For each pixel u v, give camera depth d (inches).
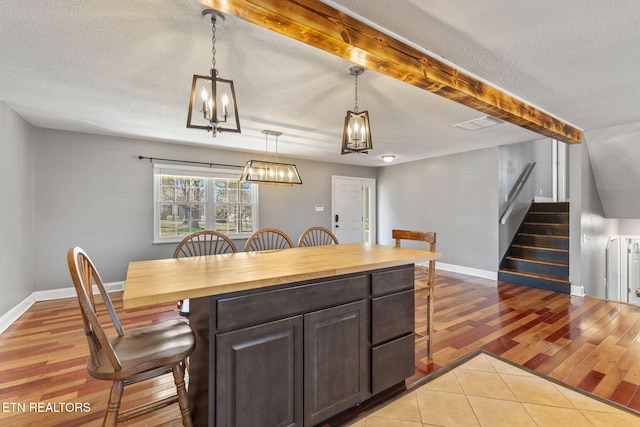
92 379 83.5
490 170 199.2
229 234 205.6
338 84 99.5
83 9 63.0
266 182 133.9
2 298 117.8
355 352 68.9
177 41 75.1
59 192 156.3
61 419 67.8
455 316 131.7
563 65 88.4
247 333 54.4
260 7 54.1
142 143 177.0
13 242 127.4
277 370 57.6
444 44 77.7
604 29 70.8
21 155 135.1
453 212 222.2
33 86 102.2
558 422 68.4
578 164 163.6
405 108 122.3
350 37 65.7
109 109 125.0
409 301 80.3
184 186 191.2
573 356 97.1
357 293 69.4
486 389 80.7
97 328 45.6
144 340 57.7
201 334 56.6
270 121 139.9
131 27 69.4
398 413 72.0
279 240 227.9
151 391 78.4
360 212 277.0
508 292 168.2
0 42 75.4
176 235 187.9
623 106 122.0
